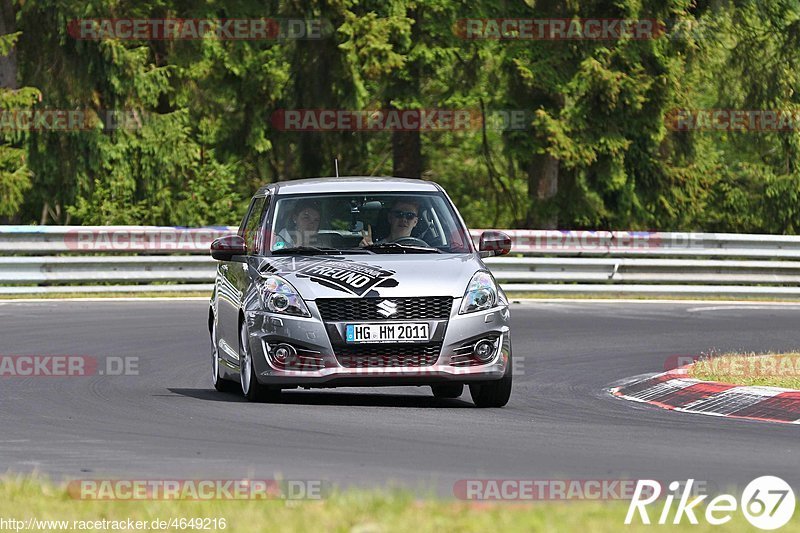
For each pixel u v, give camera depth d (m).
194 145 114.75
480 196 159.88
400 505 22.58
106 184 110.81
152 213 113.50
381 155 152.38
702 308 79.06
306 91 113.75
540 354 56.50
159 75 108.12
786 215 136.88
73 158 106.19
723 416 38.81
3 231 80.12
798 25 125.56
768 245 92.69
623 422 36.97
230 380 44.31
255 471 28.00
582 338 62.72
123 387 44.94
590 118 111.56
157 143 112.31
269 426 34.94
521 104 112.06
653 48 111.06
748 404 40.31
